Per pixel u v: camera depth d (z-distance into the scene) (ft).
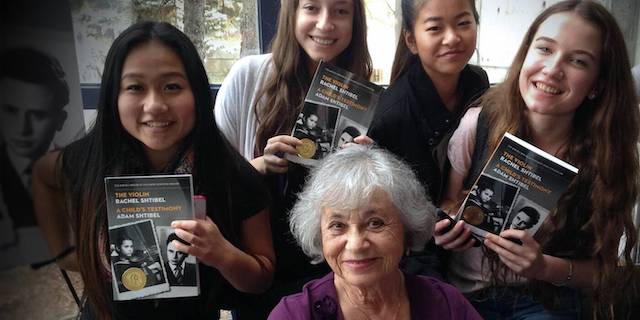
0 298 5.72
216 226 3.60
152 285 3.51
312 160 4.46
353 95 4.42
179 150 3.74
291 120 4.96
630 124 3.92
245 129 5.33
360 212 3.12
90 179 3.58
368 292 3.33
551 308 4.28
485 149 4.27
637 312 4.34
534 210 3.74
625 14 6.56
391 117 4.67
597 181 3.95
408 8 4.73
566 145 4.14
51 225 4.08
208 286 3.92
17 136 5.20
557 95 3.79
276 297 4.37
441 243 4.03
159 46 3.29
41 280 5.92
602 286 4.06
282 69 4.98
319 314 3.36
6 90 5.35
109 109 3.45
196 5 8.05
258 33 8.36
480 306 4.53
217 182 3.77
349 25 4.82
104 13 7.45
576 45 3.66
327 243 3.24
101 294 3.70
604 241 3.97
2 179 5.13
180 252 3.50
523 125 4.15
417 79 4.76
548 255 4.04
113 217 3.43
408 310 3.46
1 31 5.30
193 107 3.52
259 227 4.13
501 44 7.80
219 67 8.30
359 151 3.39
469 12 4.43
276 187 4.83
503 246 3.78
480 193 3.84
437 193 4.76
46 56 5.58
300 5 4.74
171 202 3.45
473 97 4.98
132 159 3.64
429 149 4.72
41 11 5.54
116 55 3.29
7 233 5.23
